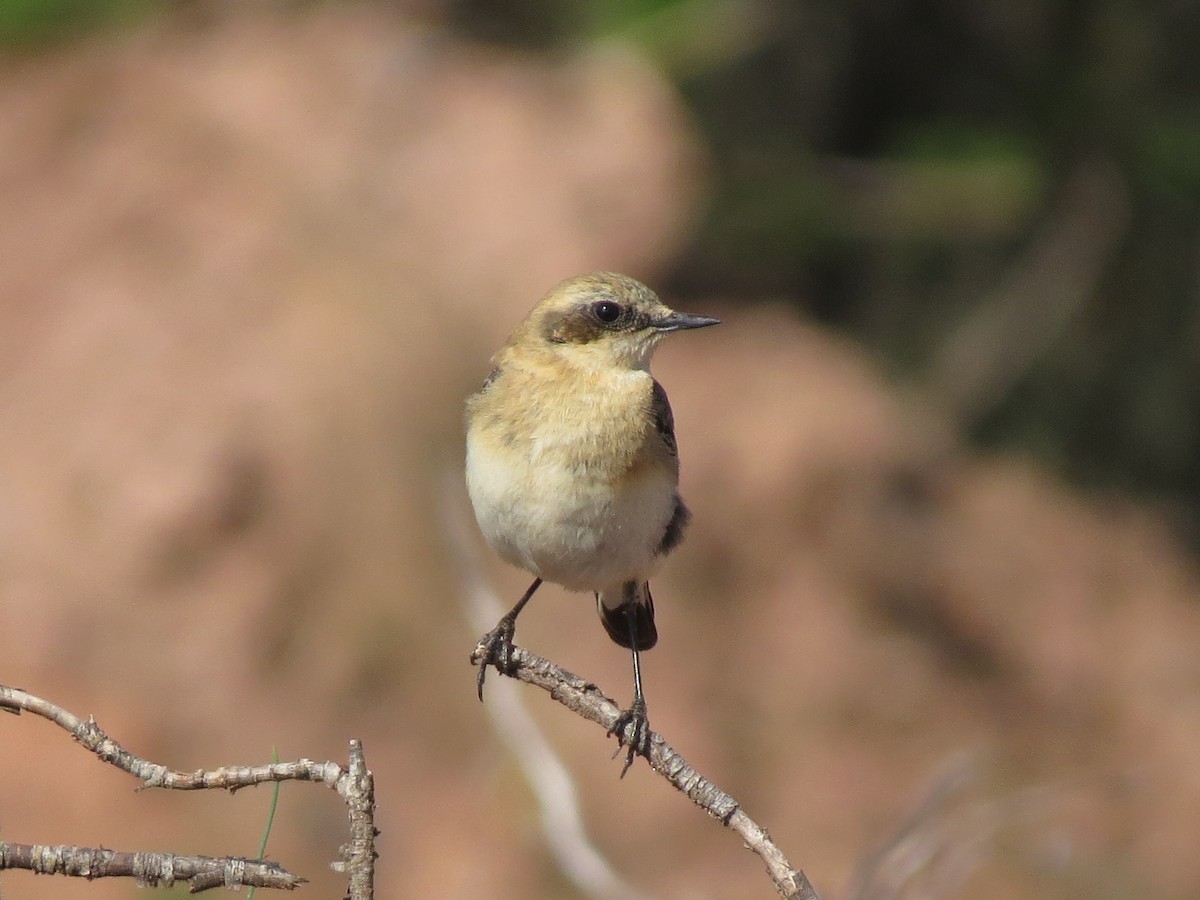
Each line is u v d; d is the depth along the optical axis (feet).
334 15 61.67
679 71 61.16
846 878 42.86
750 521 51.80
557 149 56.85
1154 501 61.93
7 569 45.50
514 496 25.04
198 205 53.11
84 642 44.50
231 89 56.54
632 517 25.04
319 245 52.13
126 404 48.39
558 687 21.07
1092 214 59.57
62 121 56.24
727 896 42.04
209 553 46.19
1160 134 56.65
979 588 53.72
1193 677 53.98
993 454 60.64
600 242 55.11
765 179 59.11
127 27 60.23
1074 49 57.47
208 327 50.06
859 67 61.31
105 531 46.19
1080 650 54.34
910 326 62.64
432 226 53.42
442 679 45.01
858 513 53.47
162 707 43.55
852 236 59.82
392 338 49.85
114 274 51.34
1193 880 46.47
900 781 46.93
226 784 16.81
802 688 48.06
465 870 40.93
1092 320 61.31
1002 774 48.52
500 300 51.98
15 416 48.60
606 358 25.93
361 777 16.69
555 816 29.99
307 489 47.26
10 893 37.68
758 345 57.16
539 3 62.39
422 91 57.93
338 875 40.34
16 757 41.47
